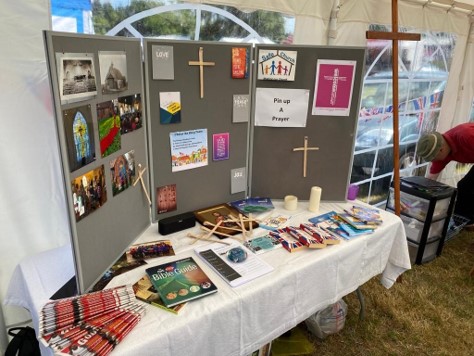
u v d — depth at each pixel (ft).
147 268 3.66
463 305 7.03
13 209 4.42
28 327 4.31
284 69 5.03
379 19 7.47
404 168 10.50
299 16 6.34
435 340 6.06
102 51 3.31
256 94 5.15
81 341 2.61
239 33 5.97
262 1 5.84
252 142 5.40
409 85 9.37
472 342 6.05
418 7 8.19
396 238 5.40
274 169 5.59
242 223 4.64
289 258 4.09
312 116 5.35
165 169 4.66
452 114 11.00
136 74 3.98
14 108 4.14
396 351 5.78
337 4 6.70
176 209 4.95
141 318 2.98
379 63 8.25
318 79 5.15
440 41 9.45
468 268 8.39
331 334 6.01
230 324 3.34
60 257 4.07
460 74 10.69
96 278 3.52
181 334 2.94
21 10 3.91
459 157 8.44
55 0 4.23
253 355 4.69
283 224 4.91
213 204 5.32
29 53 4.08
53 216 4.77
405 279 7.78
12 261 4.57
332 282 4.43
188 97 4.54
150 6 5.03
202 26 5.58
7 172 4.27
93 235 3.42
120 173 3.84
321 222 5.00
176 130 4.58
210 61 4.55
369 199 9.81
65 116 2.87
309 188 5.75
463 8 9.22
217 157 5.08
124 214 4.02
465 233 10.28
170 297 3.20
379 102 8.77
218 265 3.81
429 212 7.91
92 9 4.56
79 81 3.01
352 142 5.52
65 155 2.91
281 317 3.90
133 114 4.00
